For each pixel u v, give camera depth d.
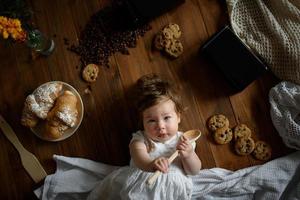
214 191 1.24
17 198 1.25
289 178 1.24
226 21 1.35
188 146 1.12
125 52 1.32
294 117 1.27
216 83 1.32
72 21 1.33
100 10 1.33
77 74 1.31
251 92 1.32
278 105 1.28
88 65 1.30
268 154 1.28
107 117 1.29
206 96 1.32
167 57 1.33
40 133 1.26
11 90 1.30
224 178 1.24
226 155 1.29
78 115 1.26
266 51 1.31
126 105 1.30
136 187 1.14
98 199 1.21
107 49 1.32
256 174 1.24
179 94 1.26
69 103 1.22
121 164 1.27
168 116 1.12
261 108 1.32
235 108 1.32
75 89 1.30
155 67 1.32
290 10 1.29
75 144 1.28
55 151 1.28
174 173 1.15
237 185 1.24
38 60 1.31
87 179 1.25
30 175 1.26
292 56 1.27
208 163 1.29
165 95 1.12
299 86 1.28
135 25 1.31
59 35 1.33
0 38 1.26
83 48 1.32
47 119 1.22
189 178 1.19
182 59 1.33
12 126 1.28
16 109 1.29
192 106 1.31
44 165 1.27
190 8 1.35
